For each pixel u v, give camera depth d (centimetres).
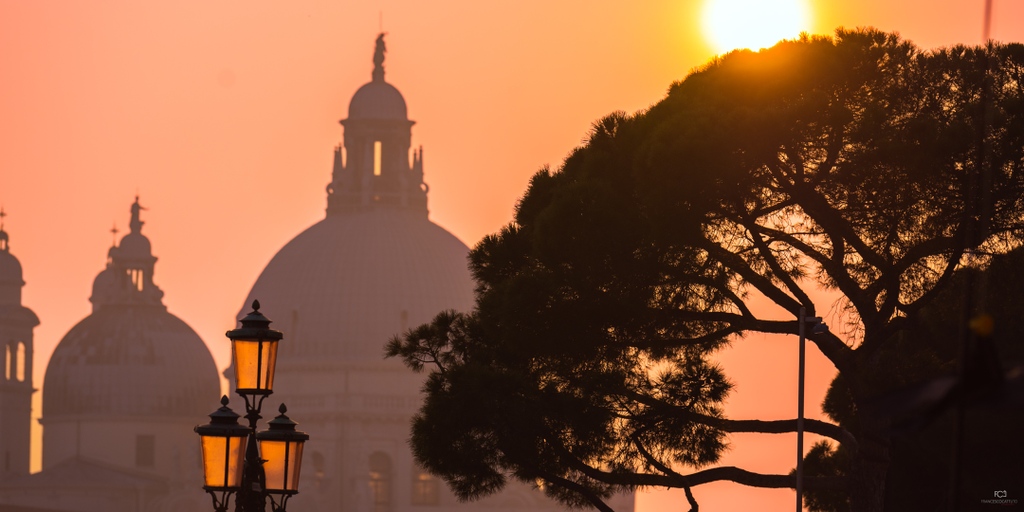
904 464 10231
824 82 9894
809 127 9650
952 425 9638
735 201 9894
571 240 10262
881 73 10038
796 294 10456
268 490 6325
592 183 10431
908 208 9756
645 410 10625
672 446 10762
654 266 10206
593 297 10294
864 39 10119
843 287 10288
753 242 10544
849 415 12462
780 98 9925
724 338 11088
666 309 10525
